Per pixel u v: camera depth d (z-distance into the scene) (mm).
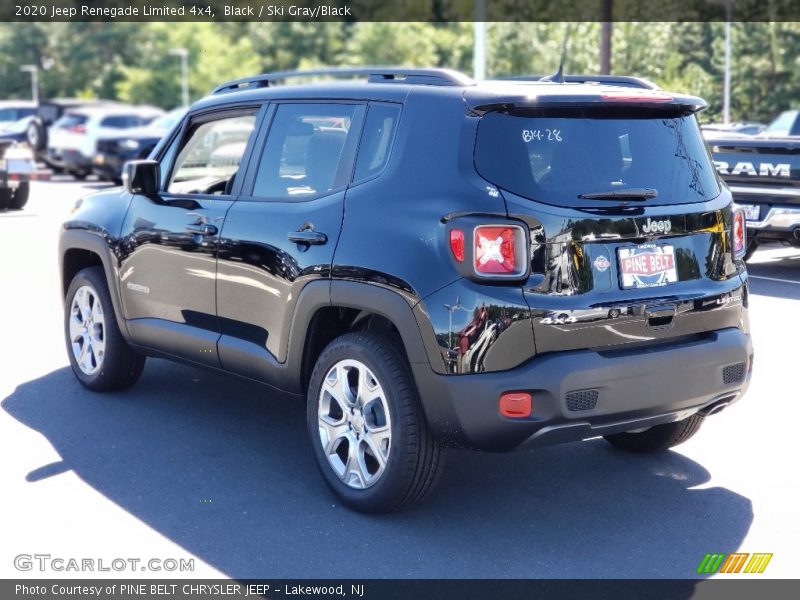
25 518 4332
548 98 4016
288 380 4699
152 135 22578
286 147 4848
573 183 4012
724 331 4340
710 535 4203
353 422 4371
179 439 5344
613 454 5180
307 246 4488
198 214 5164
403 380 4125
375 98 4480
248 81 5359
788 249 12273
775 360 6938
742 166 10086
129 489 4660
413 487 4188
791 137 10164
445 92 4215
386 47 69438
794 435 5434
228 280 4965
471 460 5086
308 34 76500
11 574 3820
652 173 4211
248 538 4145
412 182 4156
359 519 4336
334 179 4535
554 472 4918
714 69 31703
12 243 12688
